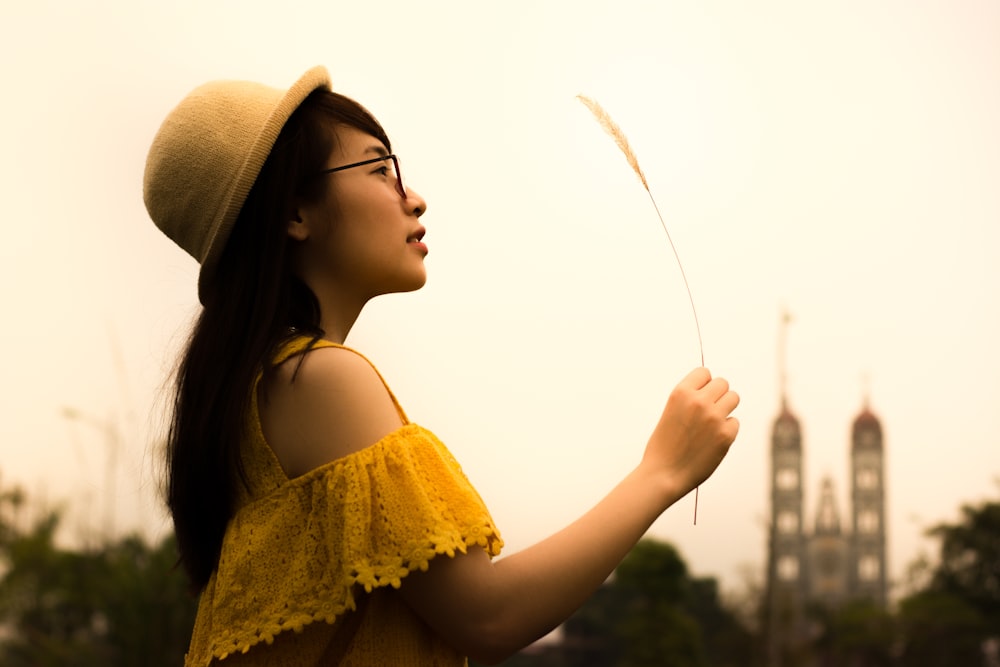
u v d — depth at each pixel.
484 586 1.49
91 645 12.95
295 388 1.60
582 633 59.00
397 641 1.55
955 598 57.78
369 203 1.77
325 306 1.78
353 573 1.47
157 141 1.82
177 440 1.71
